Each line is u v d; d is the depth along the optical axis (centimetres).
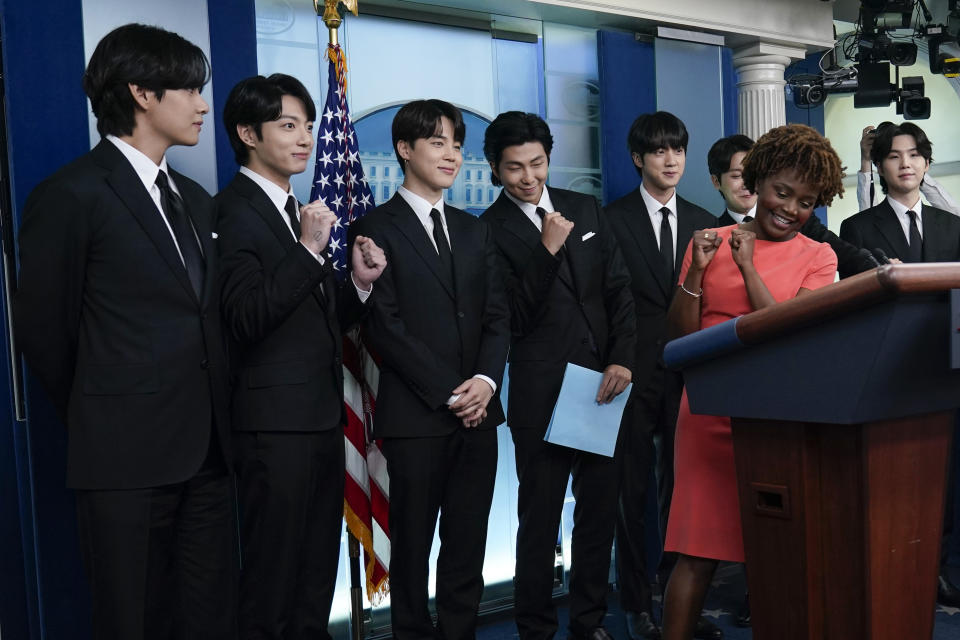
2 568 248
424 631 239
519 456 269
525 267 263
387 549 262
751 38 416
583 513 272
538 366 266
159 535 188
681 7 383
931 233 339
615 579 354
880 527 130
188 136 197
